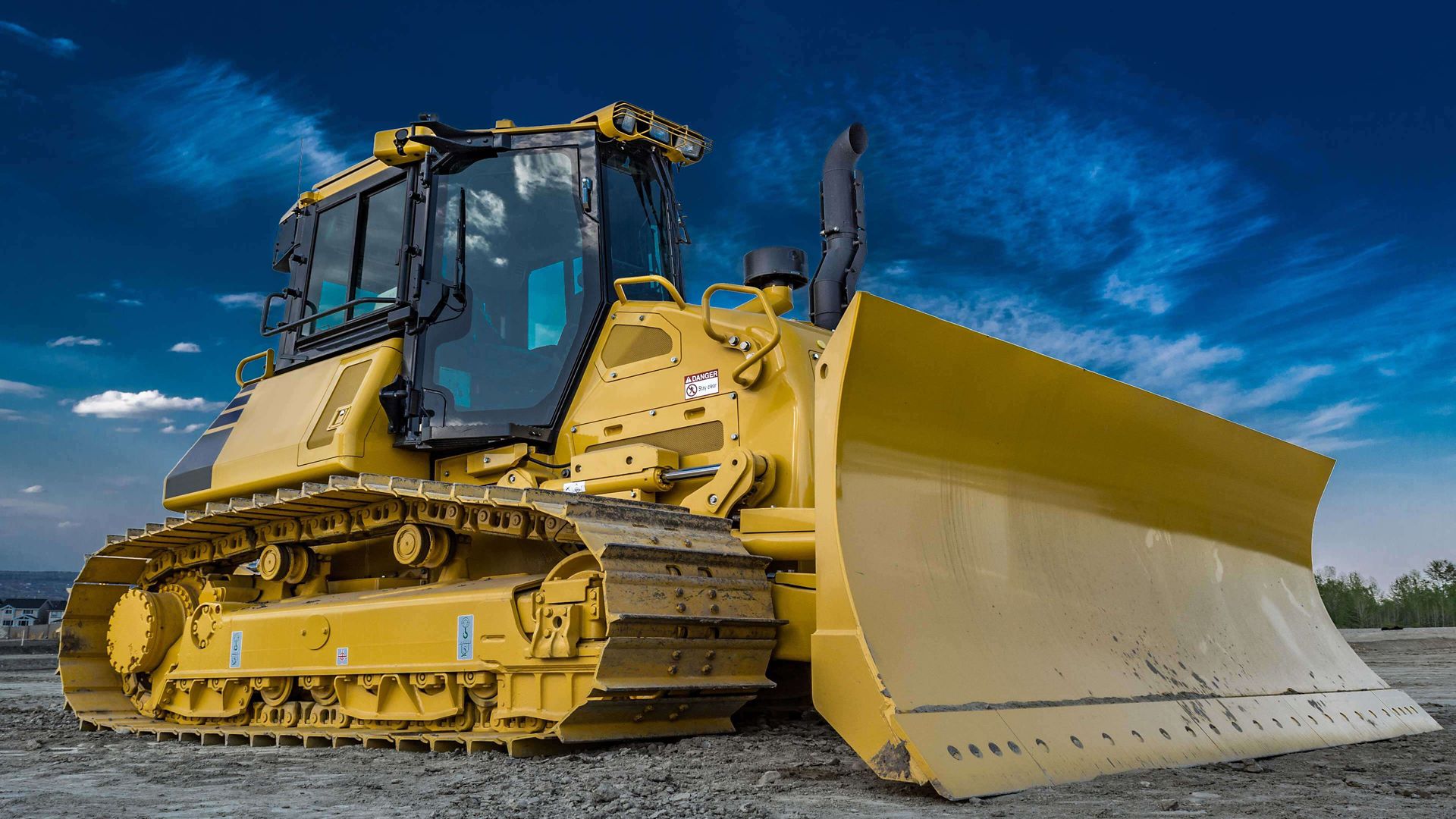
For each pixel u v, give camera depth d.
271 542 6.95
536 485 5.93
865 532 4.29
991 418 4.99
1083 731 4.28
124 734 6.84
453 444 6.13
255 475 6.81
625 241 6.42
